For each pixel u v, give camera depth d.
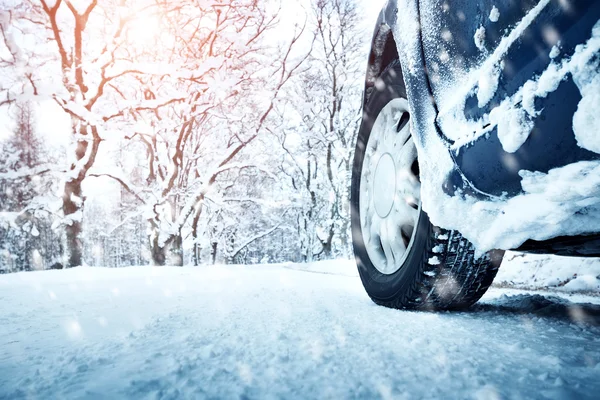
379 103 2.27
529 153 0.95
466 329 1.37
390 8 1.85
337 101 20.53
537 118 0.92
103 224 38.22
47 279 5.73
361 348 1.10
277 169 21.56
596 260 2.25
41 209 13.00
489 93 1.09
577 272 2.32
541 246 1.20
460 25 1.26
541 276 2.54
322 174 22.38
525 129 0.96
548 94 0.89
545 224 1.00
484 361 0.97
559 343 1.16
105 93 14.61
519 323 1.49
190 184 18.38
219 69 12.61
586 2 0.79
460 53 1.26
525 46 0.96
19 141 19.16
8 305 2.53
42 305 2.43
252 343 1.17
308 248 21.89
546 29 0.89
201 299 2.44
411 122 1.58
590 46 0.79
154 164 16.47
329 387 0.80
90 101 11.56
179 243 15.32
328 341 1.18
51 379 0.88
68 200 11.96
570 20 0.83
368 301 2.21
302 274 6.14
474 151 1.16
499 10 1.06
